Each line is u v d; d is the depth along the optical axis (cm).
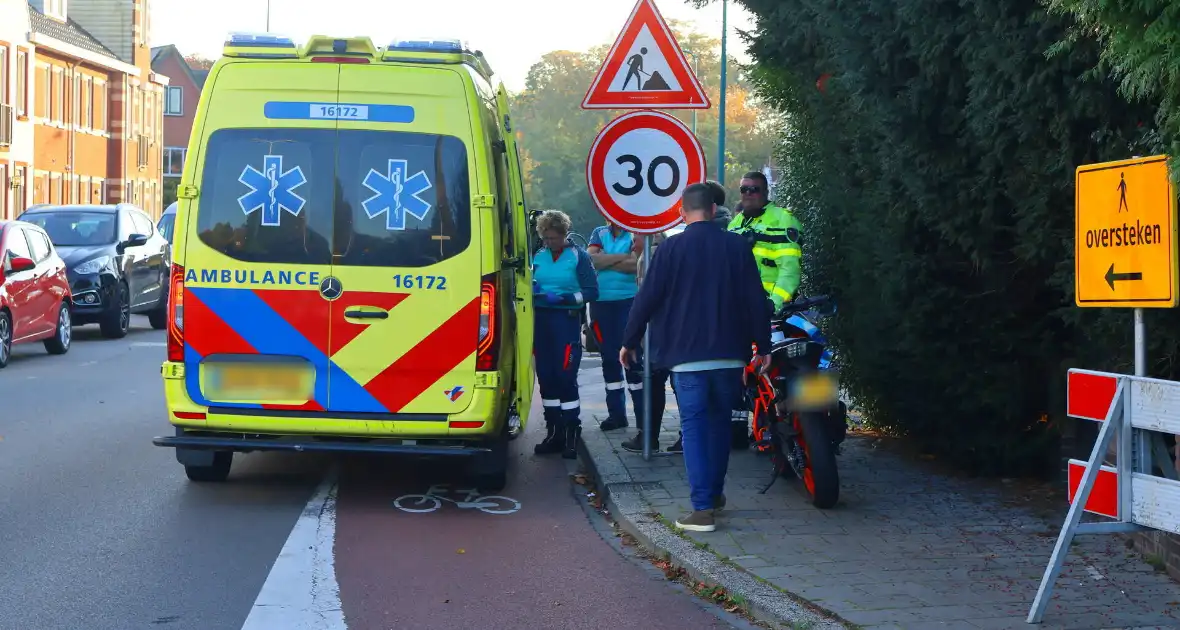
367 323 812
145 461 974
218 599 614
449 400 818
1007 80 679
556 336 1029
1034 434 870
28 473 919
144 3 5912
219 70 822
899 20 753
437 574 671
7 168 4338
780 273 891
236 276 813
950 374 840
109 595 617
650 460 958
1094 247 606
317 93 819
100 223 2208
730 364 750
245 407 815
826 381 802
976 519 773
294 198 815
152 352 1881
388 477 935
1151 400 568
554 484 931
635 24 953
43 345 1977
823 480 788
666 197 958
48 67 4816
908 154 790
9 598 609
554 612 608
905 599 604
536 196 8725
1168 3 480
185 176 817
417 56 824
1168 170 524
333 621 584
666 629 584
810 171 1083
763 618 591
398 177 817
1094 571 654
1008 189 732
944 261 829
